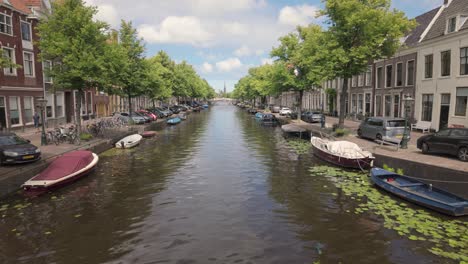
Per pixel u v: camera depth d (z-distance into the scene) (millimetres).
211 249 7648
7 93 24906
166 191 12117
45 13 21250
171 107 59094
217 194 11734
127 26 32906
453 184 11062
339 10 21391
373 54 21812
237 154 19516
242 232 8562
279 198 11250
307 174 14523
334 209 10156
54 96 31703
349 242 7969
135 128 30188
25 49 27234
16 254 7484
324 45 23344
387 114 31109
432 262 7031
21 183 12367
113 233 8547
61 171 12836
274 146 22578
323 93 50250
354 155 15438
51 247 7797
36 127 27391
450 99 22234
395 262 7039
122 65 24953
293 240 8094
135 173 14844
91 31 20000
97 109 43031
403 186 11320
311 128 28406
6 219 9477
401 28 21047
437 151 14227
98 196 11570
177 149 21328
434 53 23812
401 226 8758
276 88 40875
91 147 18547
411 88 26781
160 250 7617
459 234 8258
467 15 21438
